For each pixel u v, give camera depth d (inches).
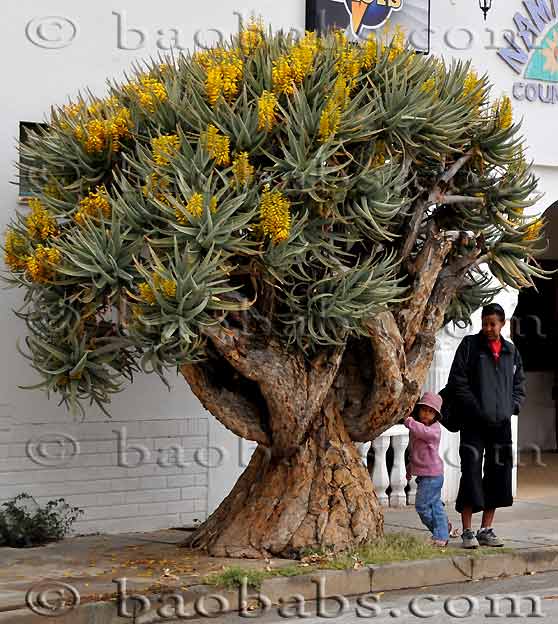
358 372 411.8
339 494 395.5
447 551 408.2
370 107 361.4
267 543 389.1
